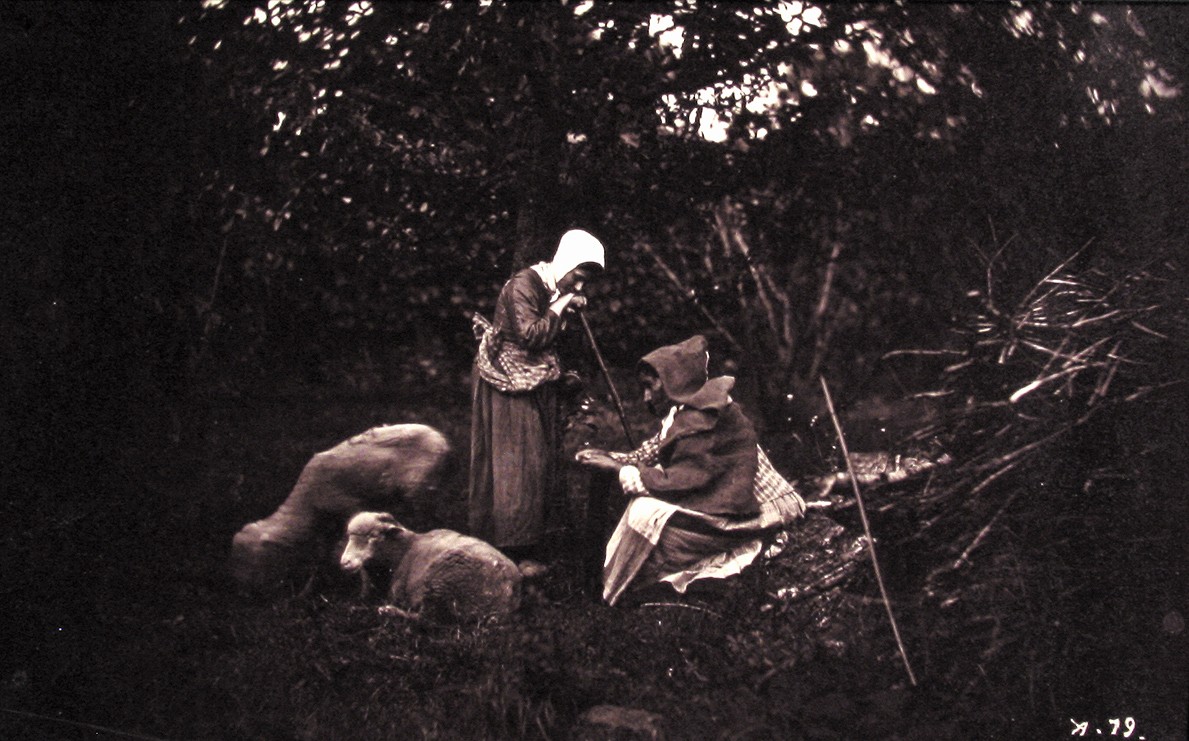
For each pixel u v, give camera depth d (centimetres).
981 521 470
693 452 520
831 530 532
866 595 487
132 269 663
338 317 831
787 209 745
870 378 759
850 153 693
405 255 790
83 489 638
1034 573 450
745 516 516
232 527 629
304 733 450
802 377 782
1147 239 518
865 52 653
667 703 444
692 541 514
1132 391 460
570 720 447
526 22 651
